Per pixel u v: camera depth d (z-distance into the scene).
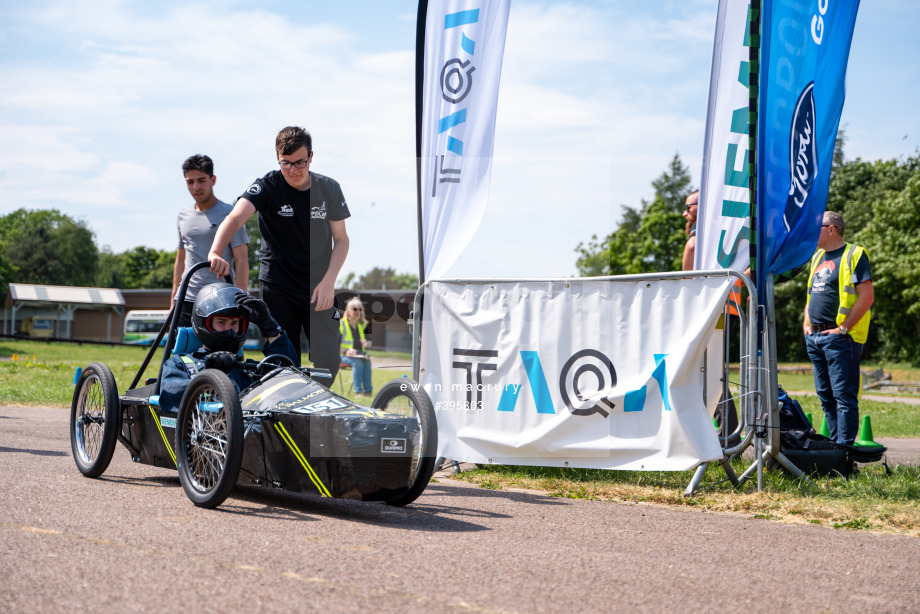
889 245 53.41
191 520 4.23
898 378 42.16
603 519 4.80
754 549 4.13
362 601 3.01
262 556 3.56
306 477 4.50
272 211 6.09
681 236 64.25
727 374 5.96
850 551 4.16
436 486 5.89
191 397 4.77
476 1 6.55
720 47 6.91
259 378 5.15
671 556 3.91
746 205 6.76
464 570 3.51
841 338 7.19
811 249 6.33
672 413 5.65
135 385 5.79
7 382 15.80
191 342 5.63
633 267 63.66
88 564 3.32
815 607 3.20
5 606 2.81
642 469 5.72
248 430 4.66
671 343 5.70
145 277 120.81
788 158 6.04
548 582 3.38
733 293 5.93
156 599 2.93
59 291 63.22
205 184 7.34
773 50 5.91
